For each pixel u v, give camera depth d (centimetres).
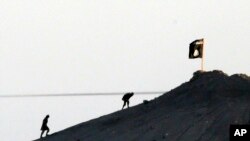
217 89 16312
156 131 14638
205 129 13812
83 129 17188
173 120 15012
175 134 14050
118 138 15100
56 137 17112
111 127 16438
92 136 16075
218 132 13462
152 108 17088
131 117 16900
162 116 15812
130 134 15075
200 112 14962
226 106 14775
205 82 17138
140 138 14575
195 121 14462
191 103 16188
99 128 16750
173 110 16038
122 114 17688
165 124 14925
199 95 16438
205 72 18000
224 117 14112
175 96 17350
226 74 17450
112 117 17638
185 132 13988
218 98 15688
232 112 14275
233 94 15838
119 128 16012
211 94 16150
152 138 14288
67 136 16912
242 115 13988
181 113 15438
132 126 15812
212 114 14588
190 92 16938
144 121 15900
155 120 15612
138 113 17088
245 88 16088
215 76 17300
